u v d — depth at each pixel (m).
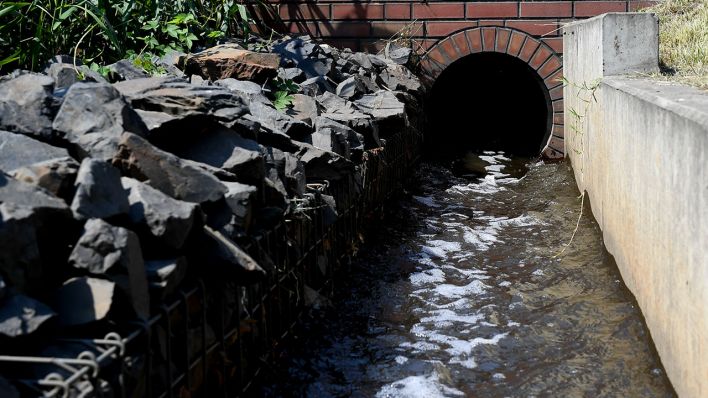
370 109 8.56
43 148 3.51
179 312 3.54
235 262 3.65
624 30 7.42
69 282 2.99
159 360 3.29
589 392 4.64
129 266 3.03
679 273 4.29
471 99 15.00
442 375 4.88
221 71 7.40
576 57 9.98
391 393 4.63
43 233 3.03
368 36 11.98
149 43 7.98
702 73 6.76
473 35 11.88
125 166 3.61
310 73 8.97
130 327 3.06
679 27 10.41
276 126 6.04
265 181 4.51
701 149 3.77
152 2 8.27
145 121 4.05
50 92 3.97
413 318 5.82
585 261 7.14
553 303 6.13
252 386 4.35
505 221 8.61
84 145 3.66
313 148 5.74
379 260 7.05
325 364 4.91
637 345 5.25
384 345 5.29
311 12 11.99
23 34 6.65
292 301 5.07
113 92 3.82
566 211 8.89
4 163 3.38
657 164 4.90
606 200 7.26
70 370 2.65
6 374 2.69
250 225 4.19
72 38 7.16
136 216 3.30
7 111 3.72
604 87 7.32
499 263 7.18
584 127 9.05
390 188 8.66
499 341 5.43
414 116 10.70
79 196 3.11
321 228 5.66
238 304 4.04
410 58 11.74
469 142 13.59
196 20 8.84
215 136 4.34
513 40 11.82
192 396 3.58
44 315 2.78
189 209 3.44
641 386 4.68
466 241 7.85
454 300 6.23
